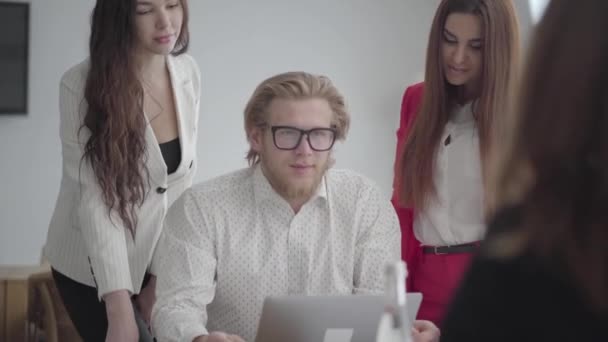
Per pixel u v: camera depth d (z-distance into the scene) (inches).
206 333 95.4
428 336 97.0
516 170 44.5
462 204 122.2
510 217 45.8
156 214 135.7
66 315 186.5
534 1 244.1
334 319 86.6
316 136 101.3
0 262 261.4
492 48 117.5
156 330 101.1
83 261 135.0
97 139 128.0
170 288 102.7
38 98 261.1
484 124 118.5
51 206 263.9
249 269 104.4
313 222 106.3
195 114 141.6
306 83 101.8
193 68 143.3
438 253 124.0
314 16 278.2
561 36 42.5
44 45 260.4
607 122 41.4
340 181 109.3
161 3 129.3
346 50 280.8
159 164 133.6
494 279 46.0
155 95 136.6
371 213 109.2
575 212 42.9
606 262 42.7
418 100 131.0
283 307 85.9
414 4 285.3
